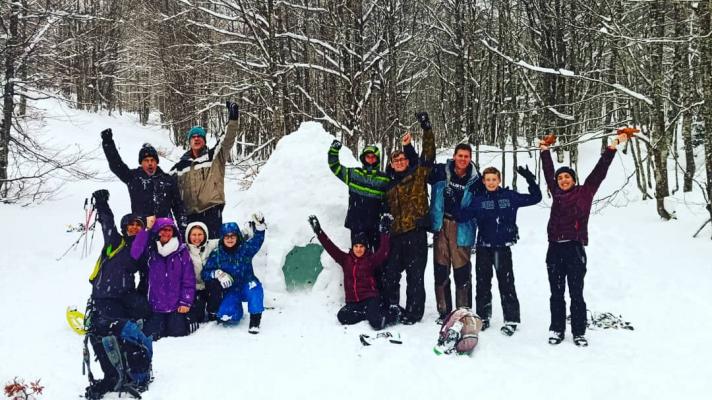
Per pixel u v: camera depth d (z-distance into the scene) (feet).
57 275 24.68
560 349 15.61
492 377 13.66
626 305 19.16
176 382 13.46
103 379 12.91
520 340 16.46
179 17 59.67
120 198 45.16
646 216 35.22
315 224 18.84
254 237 18.30
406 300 18.60
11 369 14.32
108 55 97.66
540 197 17.13
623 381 13.23
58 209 40.32
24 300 20.83
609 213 37.86
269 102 56.08
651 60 35.58
